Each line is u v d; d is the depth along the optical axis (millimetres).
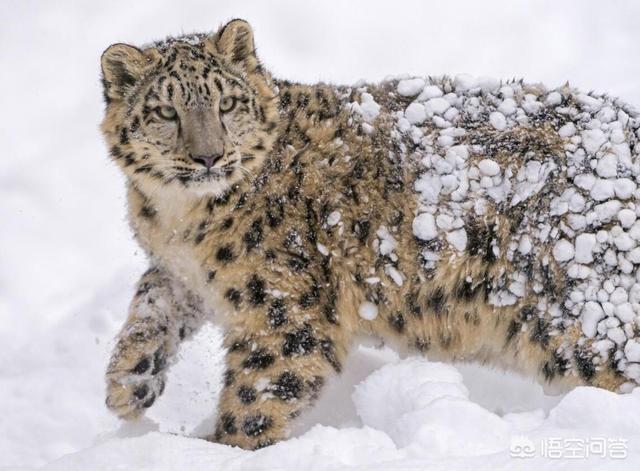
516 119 10148
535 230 9766
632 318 9461
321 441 8453
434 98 10375
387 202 10023
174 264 10242
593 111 10141
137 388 10445
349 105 10352
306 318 9867
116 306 13148
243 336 9922
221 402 10000
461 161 9977
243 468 8258
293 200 9930
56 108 18156
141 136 9742
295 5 20344
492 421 8523
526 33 19422
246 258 9836
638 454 7633
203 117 9516
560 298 9648
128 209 10391
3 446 10656
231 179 9656
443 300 10062
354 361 11203
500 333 10039
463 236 9898
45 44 19594
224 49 10008
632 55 18406
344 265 10023
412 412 8781
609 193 9633
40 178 16516
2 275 14250
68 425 10984
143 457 8594
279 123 10117
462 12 20281
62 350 12484
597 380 9586
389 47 19141
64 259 14695
